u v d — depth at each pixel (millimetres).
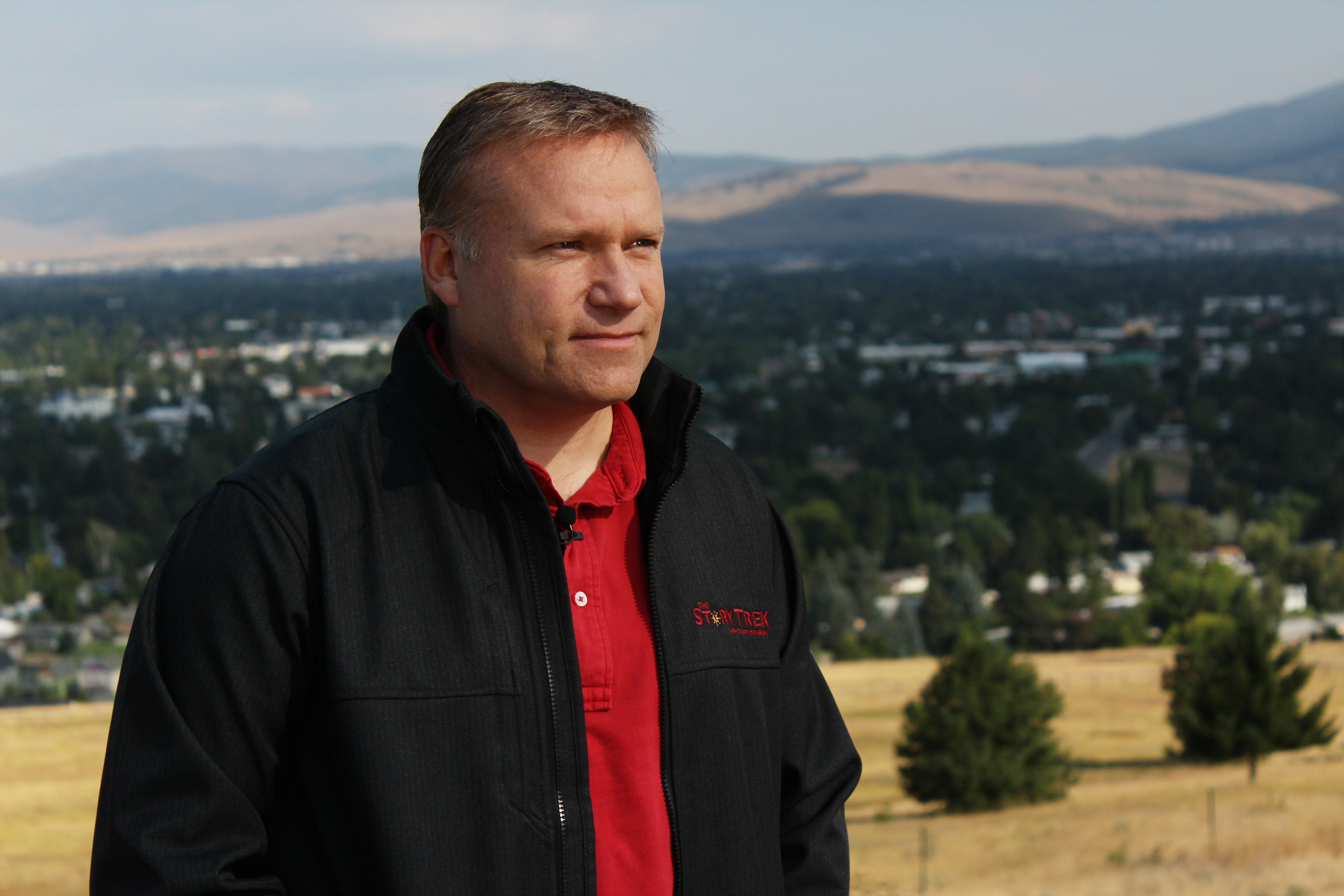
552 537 1797
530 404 1907
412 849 1619
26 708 55094
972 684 25641
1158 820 20219
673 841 1816
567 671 1771
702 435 2172
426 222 1896
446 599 1734
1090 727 39375
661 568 1926
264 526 1712
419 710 1667
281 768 1745
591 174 1769
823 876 2105
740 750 1909
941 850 19344
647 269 1855
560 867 1701
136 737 1688
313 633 1716
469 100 1836
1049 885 15633
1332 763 27094
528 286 1770
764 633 2041
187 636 1691
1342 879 14492
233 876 1635
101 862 1658
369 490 1772
